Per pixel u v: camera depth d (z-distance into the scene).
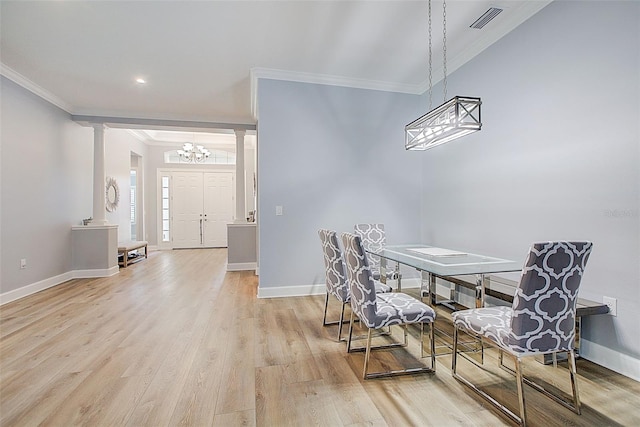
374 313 1.94
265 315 3.15
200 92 4.32
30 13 2.60
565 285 1.51
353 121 4.03
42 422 1.55
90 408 1.66
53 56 3.33
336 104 3.97
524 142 2.68
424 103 4.16
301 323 2.93
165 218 8.74
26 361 2.17
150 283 4.54
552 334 1.54
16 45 3.11
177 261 6.59
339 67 3.65
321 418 1.58
